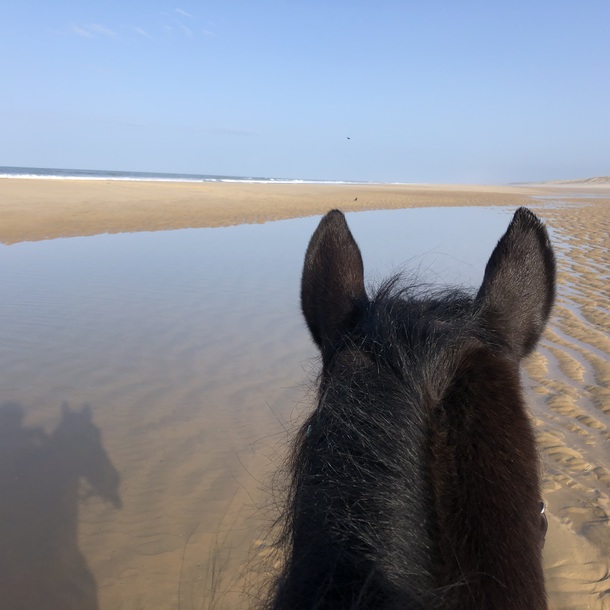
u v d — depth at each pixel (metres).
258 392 5.79
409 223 21.19
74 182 37.28
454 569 1.01
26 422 5.18
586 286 10.02
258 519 3.83
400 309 1.39
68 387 5.90
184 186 42.59
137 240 15.35
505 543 1.01
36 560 3.56
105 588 3.36
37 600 3.28
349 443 1.13
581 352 6.80
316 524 1.13
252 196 33.66
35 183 32.72
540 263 1.60
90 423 5.17
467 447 1.05
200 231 17.47
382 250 14.02
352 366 1.28
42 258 12.46
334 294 1.64
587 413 5.26
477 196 45.31
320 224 1.85
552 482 4.20
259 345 7.14
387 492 1.05
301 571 1.11
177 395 5.73
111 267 11.62
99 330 7.65
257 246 14.66
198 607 3.18
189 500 4.09
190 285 10.18
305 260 1.81
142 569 3.48
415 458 1.06
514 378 1.15
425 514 1.03
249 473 4.38
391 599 1.00
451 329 1.25
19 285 9.99
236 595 3.19
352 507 1.07
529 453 1.10
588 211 27.36
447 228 19.44
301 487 1.23
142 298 9.28
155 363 6.55
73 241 14.98
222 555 3.54
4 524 3.86
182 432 5.01
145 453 4.69
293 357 6.73
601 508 3.92
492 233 18.00
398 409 1.10
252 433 4.97
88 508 4.03
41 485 4.28
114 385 5.96
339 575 1.05
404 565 1.01
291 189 51.03
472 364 1.14
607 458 4.52
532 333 1.51
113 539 3.73
